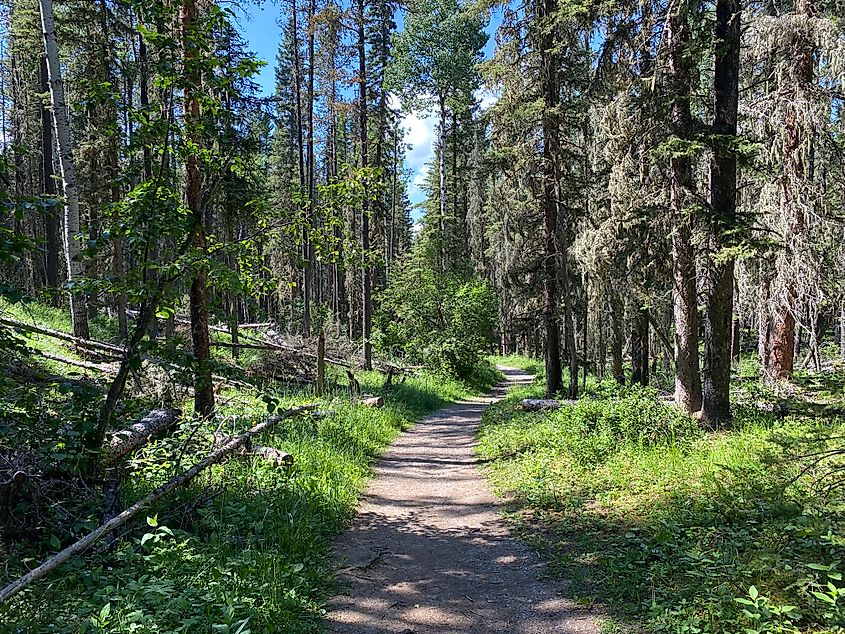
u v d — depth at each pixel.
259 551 5.28
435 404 19.17
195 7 8.61
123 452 6.88
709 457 7.86
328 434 10.36
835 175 15.34
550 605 4.69
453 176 38.34
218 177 6.57
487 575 5.40
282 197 19.98
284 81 32.88
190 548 4.89
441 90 35.53
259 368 16.16
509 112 15.77
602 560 5.36
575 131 16.72
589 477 8.02
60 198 4.97
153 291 5.73
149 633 3.51
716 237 9.39
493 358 46.56
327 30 21.48
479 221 37.25
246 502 6.25
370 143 24.91
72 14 15.08
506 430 11.88
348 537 6.47
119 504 5.36
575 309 18.06
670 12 9.59
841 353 19.03
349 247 8.66
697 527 5.56
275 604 4.27
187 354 5.85
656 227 10.98
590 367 24.86
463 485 8.89
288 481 7.18
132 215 5.68
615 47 11.01
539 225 17.48
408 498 8.21
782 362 13.16
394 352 29.30
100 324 18.62
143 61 13.80
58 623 3.60
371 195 7.96
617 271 12.99
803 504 5.38
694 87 10.52
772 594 4.07
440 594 4.99
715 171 9.45
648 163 10.61
